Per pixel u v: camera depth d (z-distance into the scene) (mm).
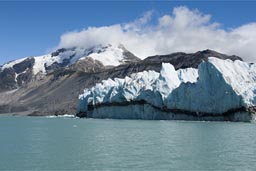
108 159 45719
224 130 85312
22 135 80938
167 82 144875
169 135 74750
